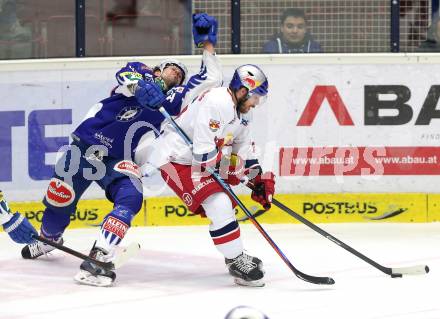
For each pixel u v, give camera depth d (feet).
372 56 54.70
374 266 41.52
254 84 39.40
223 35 55.26
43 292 39.40
